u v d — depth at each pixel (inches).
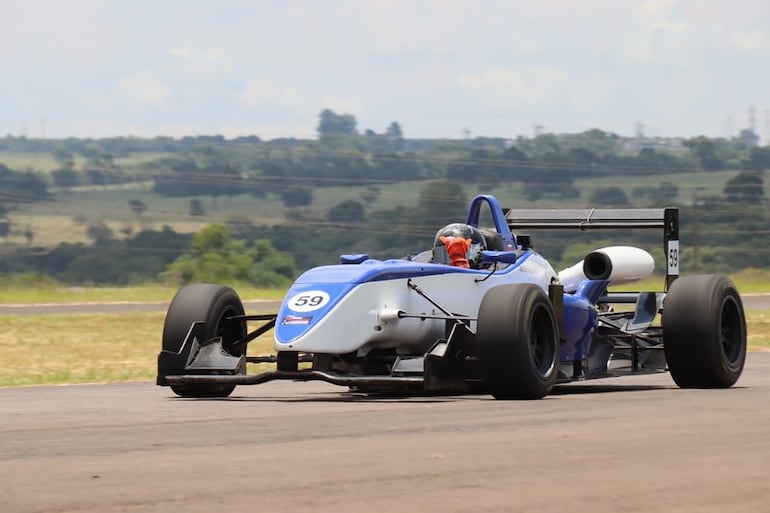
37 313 4163.4
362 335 1305.4
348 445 925.8
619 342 1636.3
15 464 853.2
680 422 1060.5
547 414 1133.1
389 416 1125.7
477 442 936.3
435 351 1272.1
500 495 722.8
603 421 1072.2
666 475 783.1
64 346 2679.6
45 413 1209.4
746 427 1021.8
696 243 7204.7
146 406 1282.0
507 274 1481.3
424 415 1131.3
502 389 1283.2
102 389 1603.1
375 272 1337.4
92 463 852.6
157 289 6284.5
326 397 1405.0
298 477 788.0
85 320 3627.0
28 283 7170.3
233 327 1467.8
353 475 792.9
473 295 1425.9
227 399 1386.6
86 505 708.0
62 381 1819.6
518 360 1267.2
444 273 1393.9
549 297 1451.8
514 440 946.1
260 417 1130.7
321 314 1295.5
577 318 1508.4
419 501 708.7
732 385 1531.7
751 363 2094.0
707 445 912.9
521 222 1785.2
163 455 886.4
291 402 1315.2
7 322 3496.6
